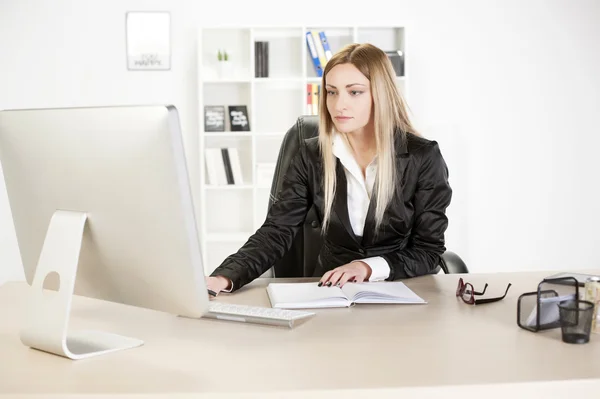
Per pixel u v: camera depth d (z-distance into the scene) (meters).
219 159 4.90
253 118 4.89
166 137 1.22
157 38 4.99
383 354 1.31
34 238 1.53
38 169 1.43
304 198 2.29
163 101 5.04
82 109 1.33
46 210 1.46
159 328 1.52
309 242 2.51
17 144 1.46
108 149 1.29
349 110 2.06
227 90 5.06
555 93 5.18
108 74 4.99
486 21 5.11
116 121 1.27
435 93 5.14
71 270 1.34
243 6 5.02
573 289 1.47
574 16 5.14
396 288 1.82
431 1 5.09
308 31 4.98
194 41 5.02
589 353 1.30
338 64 2.07
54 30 4.94
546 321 1.45
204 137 5.07
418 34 5.10
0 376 1.22
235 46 5.06
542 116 5.18
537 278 2.03
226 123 5.05
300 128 2.57
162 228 1.28
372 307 1.69
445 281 2.00
